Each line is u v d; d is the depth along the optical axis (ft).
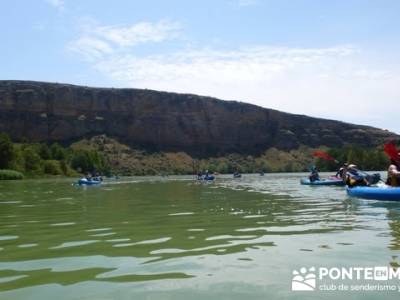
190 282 16.05
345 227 28.19
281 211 39.04
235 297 14.38
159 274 17.17
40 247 23.02
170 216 36.47
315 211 38.29
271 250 21.21
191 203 50.21
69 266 18.61
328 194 61.57
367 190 49.62
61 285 15.84
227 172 398.62
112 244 23.50
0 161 234.38
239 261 19.08
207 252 21.02
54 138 407.64
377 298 14.28
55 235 26.96
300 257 19.61
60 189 92.94
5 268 18.43
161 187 98.27
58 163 264.11
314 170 96.32
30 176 240.53
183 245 22.90
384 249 20.93
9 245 23.77
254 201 51.34
